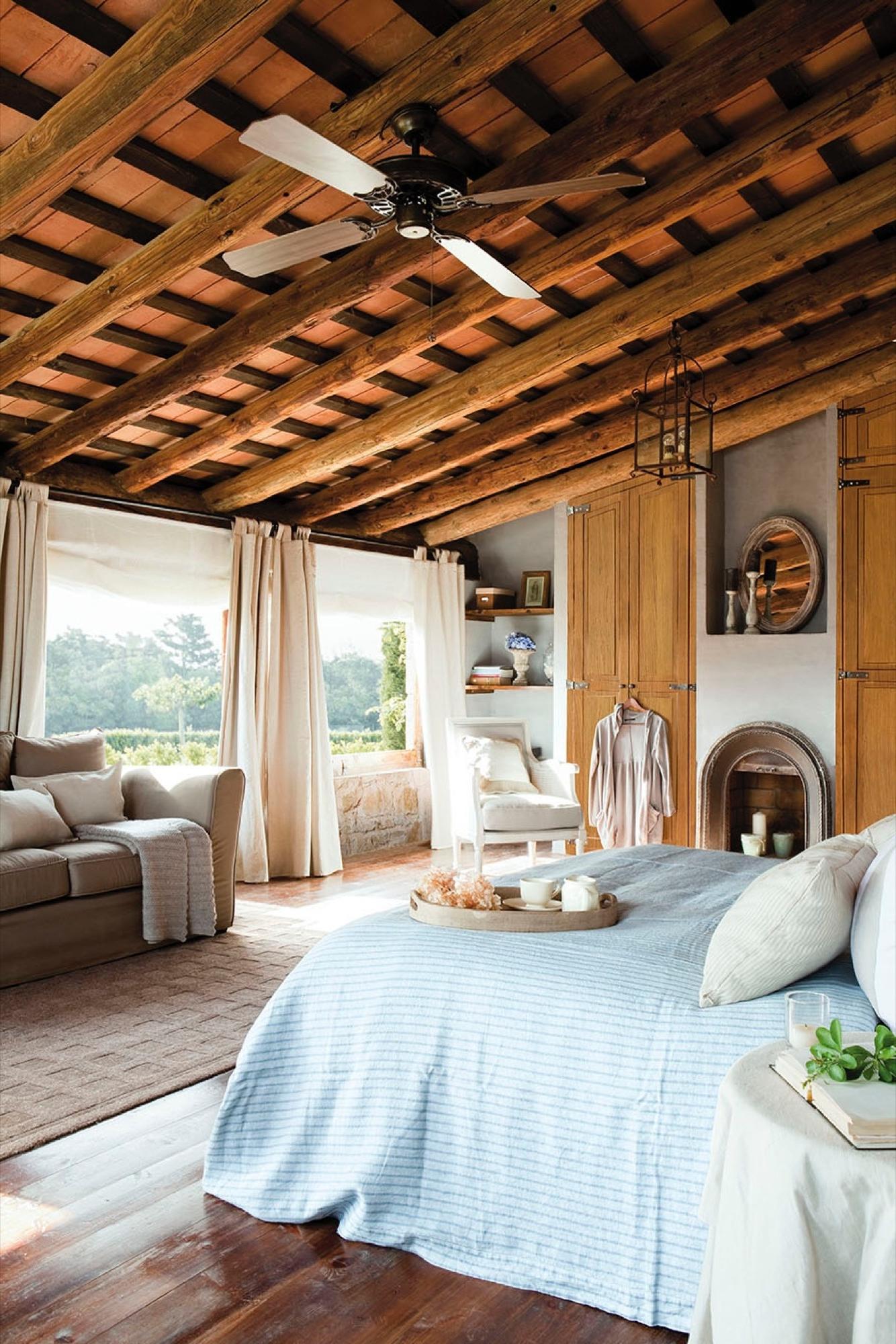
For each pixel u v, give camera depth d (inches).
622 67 133.5
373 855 281.7
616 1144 77.3
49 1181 97.3
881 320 216.5
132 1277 81.1
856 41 139.9
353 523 283.1
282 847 250.4
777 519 251.0
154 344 176.1
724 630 263.9
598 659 277.0
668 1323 74.0
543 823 233.0
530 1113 81.3
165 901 178.1
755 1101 60.6
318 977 94.8
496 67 115.1
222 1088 120.0
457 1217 83.9
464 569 317.4
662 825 263.6
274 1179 91.0
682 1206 74.1
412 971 90.4
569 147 139.3
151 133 126.2
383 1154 86.1
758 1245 56.5
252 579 244.4
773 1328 54.7
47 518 202.4
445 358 207.2
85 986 157.8
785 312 201.6
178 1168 100.3
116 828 181.8
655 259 188.2
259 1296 78.7
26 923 159.3
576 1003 82.3
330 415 225.8
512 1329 74.9
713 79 130.1
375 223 113.7
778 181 171.5
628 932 96.0
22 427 196.4
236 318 170.1
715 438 246.7
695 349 212.5
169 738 247.1
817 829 236.8
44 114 118.1
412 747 312.5
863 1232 53.1
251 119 125.2
